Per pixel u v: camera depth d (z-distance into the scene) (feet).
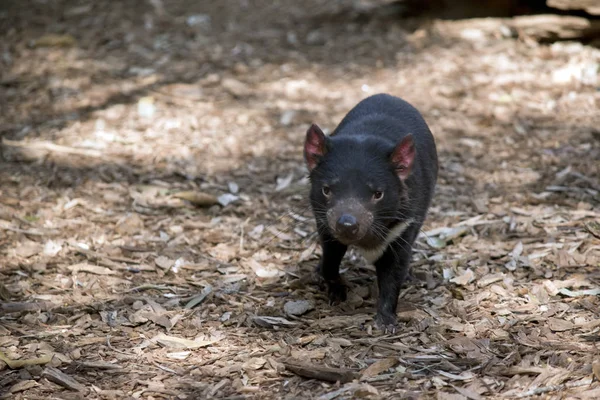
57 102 40.86
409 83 42.45
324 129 37.76
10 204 30.89
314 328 22.74
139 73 44.19
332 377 19.84
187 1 53.16
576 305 23.17
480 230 28.81
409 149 21.72
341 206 20.97
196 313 23.81
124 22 50.06
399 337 22.00
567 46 45.29
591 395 18.28
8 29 48.85
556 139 36.19
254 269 26.71
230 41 48.01
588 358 19.94
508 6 47.88
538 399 18.48
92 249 27.81
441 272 26.04
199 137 37.37
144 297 24.61
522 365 19.99
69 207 30.86
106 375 20.44
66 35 47.88
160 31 49.21
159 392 19.53
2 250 27.48
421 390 19.26
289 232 29.43
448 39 46.93
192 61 45.65
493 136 36.91
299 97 41.52
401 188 22.04
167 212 30.86
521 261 26.13
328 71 44.45
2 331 22.38
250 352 21.43
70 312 23.72
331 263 23.98
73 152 35.55
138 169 34.35
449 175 33.53
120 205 31.27
